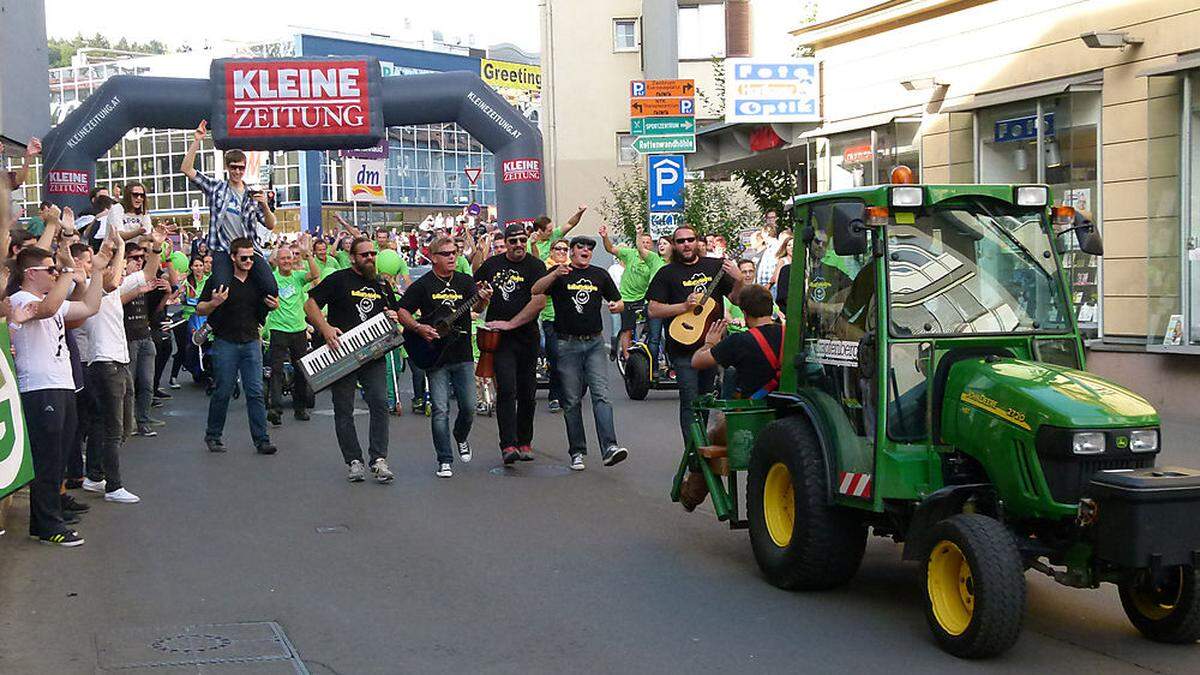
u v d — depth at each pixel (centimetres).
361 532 927
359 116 2084
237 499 1051
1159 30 1433
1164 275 1438
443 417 1148
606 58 3728
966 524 626
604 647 658
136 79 2066
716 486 848
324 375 1102
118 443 1038
